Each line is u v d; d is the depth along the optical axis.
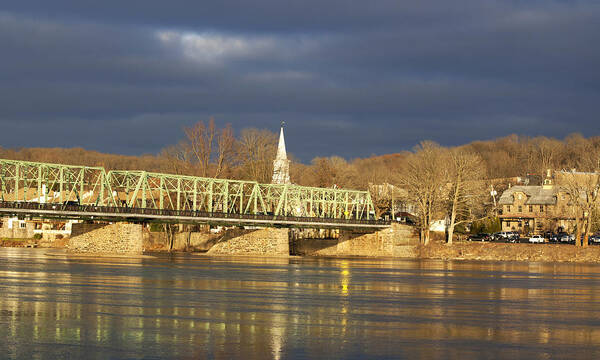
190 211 154.75
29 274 103.38
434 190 182.00
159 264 129.62
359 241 188.62
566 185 173.38
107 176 151.88
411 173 188.88
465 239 197.00
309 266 135.12
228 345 54.47
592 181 178.62
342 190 192.75
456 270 129.00
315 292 87.94
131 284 92.88
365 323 64.81
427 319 67.62
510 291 92.50
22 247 196.38
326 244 195.25
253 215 165.75
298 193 183.25
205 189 179.88
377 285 97.88
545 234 199.12
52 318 64.88
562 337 59.25
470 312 72.62
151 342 55.19
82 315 66.69
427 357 51.50
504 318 69.00
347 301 79.69
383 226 184.25
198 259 150.00
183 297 80.56
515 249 166.00
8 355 50.91
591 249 159.12
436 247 175.25
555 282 105.44
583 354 53.06
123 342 55.09
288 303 77.12
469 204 183.38
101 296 80.00
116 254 149.88
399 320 66.75
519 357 51.88
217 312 69.88
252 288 91.19
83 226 154.62
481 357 51.72
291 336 58.12
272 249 166.88
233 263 138.88
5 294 80.31
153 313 68.56
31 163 140.25
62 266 119.12
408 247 179.75
